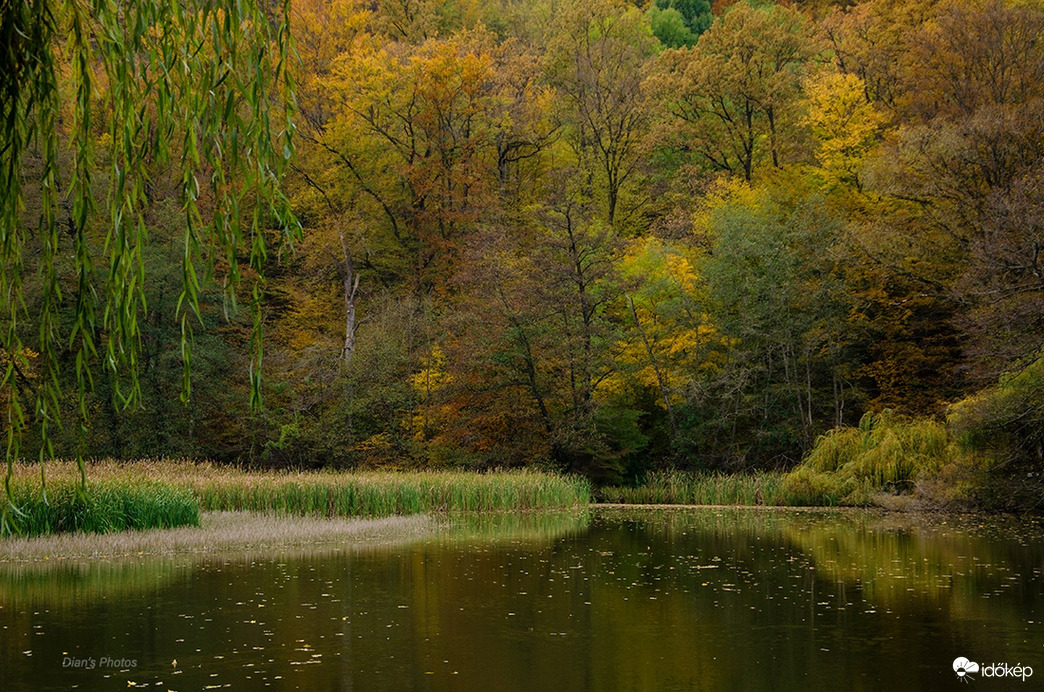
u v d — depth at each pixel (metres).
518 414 39.59
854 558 19.08
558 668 10.33
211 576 16.33
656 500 38.41
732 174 49.56
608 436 40.50
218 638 11.62
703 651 11.14
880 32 44.28
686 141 50.44
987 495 27.41
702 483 37.50
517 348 39.19
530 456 39.44
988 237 29.83
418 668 10.28
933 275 37.34
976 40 37.09
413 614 13.24
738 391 40.75
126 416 38.41
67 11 6.19
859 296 39.56
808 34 48.28
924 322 38.56
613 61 51.91
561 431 39.12
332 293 48.94
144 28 6.20
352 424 42.78
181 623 12.47
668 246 42.06
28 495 19.41
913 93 40.72
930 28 39.56
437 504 31.94
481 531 25.16
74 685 9.53
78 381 6.20
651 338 41.59
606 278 39.62
